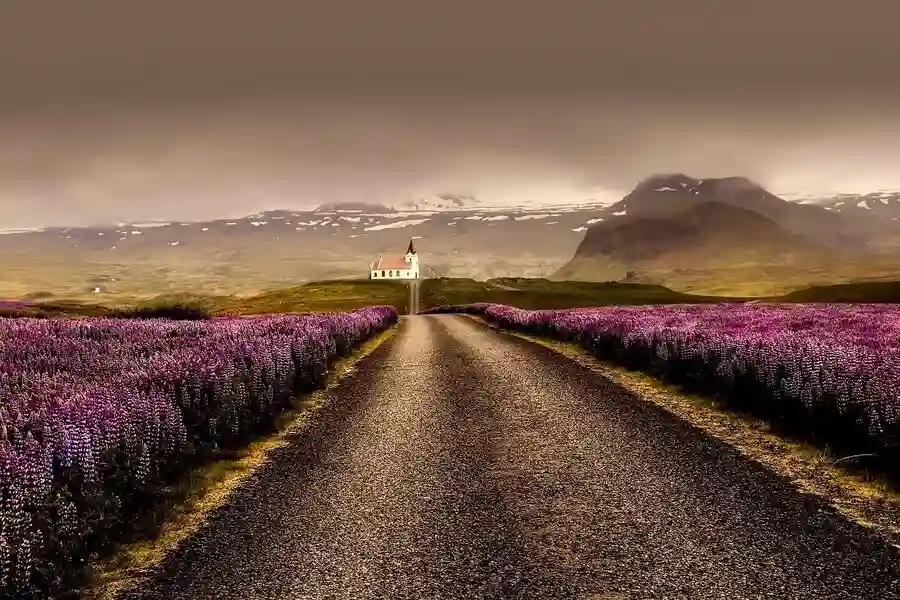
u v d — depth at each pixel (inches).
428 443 491.2
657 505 338.6
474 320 2361.0
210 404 494.6
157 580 276.4
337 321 1247.5
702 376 649.6
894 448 374.3
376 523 331.3
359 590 260.4
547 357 1000.2
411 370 904.9
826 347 524.1
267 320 1229.7
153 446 384.5
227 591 263.9
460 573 271.7
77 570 278.4
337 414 617.0
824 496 342.0
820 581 248.8
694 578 256.4
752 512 322.0
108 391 391.2
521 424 541.0
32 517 274.4
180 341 741.9
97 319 1122.0
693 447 447.2
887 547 276.8
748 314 1160.8
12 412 358.0
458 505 353.4
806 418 466.9
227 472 432.8
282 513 350.6
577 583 258.2
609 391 678.5
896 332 686.5
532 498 359.3
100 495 314.3
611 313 1473.9
